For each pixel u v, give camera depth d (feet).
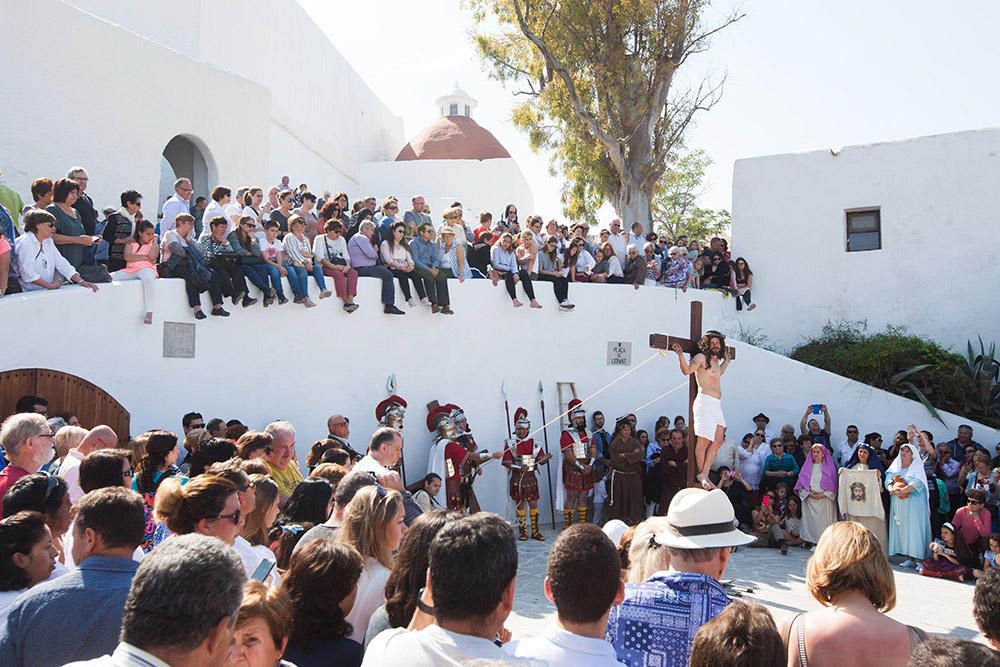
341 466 21.08
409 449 44.88
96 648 9.85
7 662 9.84
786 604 30.81
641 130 67.51
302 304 41.55
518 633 26.00
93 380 34.19
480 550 8.71
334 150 77.87
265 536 16.63
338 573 11.64
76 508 12.07
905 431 50.21
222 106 53.31
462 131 91.56
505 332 48.42
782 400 52.19
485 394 47.42
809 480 44.24
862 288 58.49
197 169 53.57
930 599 33.60
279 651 9.73
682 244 60.34
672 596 11.62
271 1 66.49
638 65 66.23
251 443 22.20
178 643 7.09
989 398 51.08
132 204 37.86
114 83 45.55
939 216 56.80
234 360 39.42
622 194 68.28
